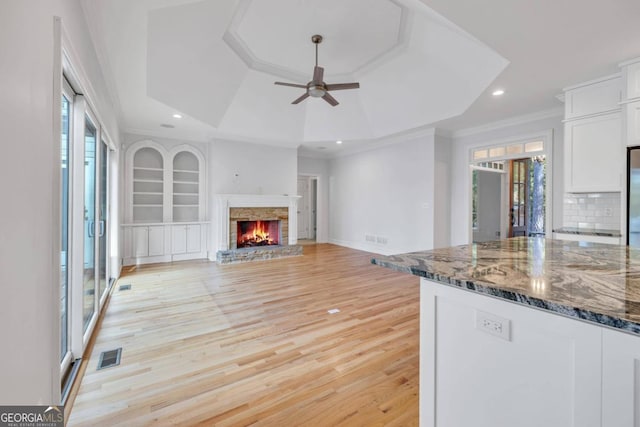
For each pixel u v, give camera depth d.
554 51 2.78
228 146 6.04
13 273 0.88
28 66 1.01
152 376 1.96
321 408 1.67
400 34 3.65
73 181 2.16
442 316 1.23
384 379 1.95
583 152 3.42
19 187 0.93
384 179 6.70
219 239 5.74
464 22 2.36
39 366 1.10
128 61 2.97
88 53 2.23
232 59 4.14
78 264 2.17
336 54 4.11
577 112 3.48
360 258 6.18
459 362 1.17
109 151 3.84
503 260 1.46
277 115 5.65
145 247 5.47
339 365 2.11
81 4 1.94
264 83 4.85
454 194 5.80
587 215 3.73
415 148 5.95
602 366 0.80
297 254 6.45
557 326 0.89
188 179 6.20
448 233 5.86
